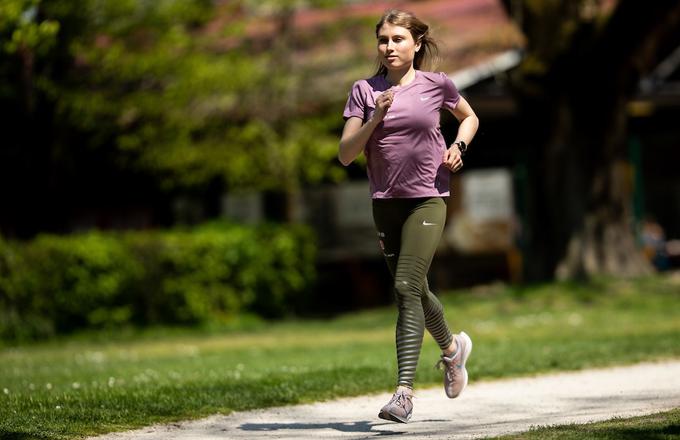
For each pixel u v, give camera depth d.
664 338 15.60
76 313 25.11
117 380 11.91
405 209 7.61
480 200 35.47
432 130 7.54
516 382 10.92
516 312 24.06
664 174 39.97
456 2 35.97
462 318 23.88
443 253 34.91
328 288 35.38
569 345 14.95
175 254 26.16
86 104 26.86
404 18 7.57
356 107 7.64
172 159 28.48
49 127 27.47
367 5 34.19
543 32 25.38
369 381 10.48
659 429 6.65
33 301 24.62
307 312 29.00
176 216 34.31
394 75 7.66
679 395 9.21
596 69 25.84
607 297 24.62
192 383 10.52
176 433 7.74
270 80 29.30
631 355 13.19
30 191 28.08
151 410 8.63
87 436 7.57
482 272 34.72
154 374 12.59
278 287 27.95
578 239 26.55
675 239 39.81
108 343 23.88
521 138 32.16
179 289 26.14
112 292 25.33
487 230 34.91
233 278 27.02
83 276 25.08
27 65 25.55
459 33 31.69
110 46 27.31
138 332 25.55
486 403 9.16
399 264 7.57
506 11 26.14
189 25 29.75
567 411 8.44
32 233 28.12
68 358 18.59
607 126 26.67
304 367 12.49
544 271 27.59
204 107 29.45
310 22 33.88
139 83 28.69
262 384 10.29
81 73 27.91
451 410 8.75
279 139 29.56
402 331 7.51
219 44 30.58
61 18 25.58
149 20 27.50
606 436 6.50
